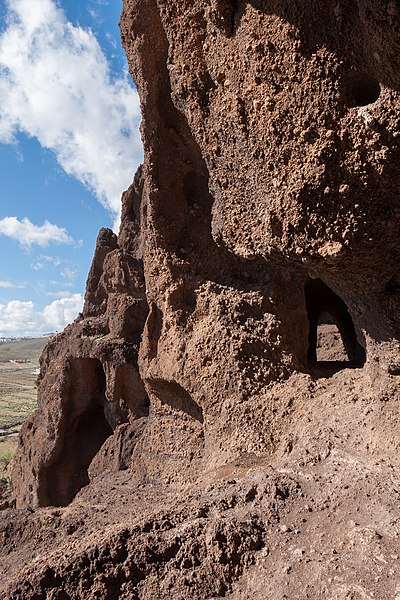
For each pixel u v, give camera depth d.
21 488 15.39
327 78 4.18
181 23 5.50
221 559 4.25
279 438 7.08
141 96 8.16
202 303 8.31
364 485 4.71
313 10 4.05
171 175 8.58
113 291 14.50
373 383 5.80
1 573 4.88
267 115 4.61
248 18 4.54
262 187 5.00
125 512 6.15
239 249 5.63
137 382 13.11
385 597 3.30
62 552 4.54
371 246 4.62
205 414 8.04
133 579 4.26
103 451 11.62
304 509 4.71
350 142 4.24
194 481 7.67
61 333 16.61
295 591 3.70
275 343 7.73
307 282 11.70
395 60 3.79
